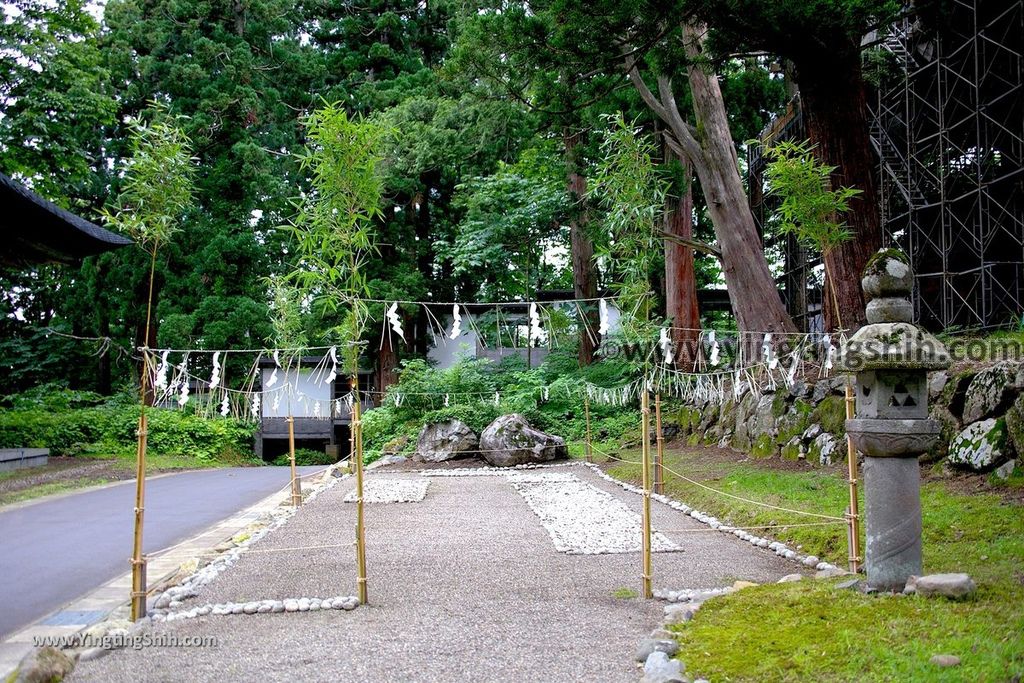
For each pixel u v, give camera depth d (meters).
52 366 25.52
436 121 17.89
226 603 4.82
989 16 14.19
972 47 14.48
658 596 4.77
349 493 10.40
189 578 5.61
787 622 3.57
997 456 6.34
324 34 26.39
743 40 8.47
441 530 7.36
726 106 18.73
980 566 4.35
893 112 17.30
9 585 5.71
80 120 17.45
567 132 13.54
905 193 15.84
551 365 18.06
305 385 21.83
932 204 15.38
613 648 3.76
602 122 12.83
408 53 25.14
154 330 24.02
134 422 20.16
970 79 15.15
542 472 12.62
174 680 3.48
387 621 4.35
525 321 19.00
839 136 9.44
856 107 9.43
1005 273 16.38
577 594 4.89
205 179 23.64
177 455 19.98
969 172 15.91
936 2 9.98
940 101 14.74
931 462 7.28
